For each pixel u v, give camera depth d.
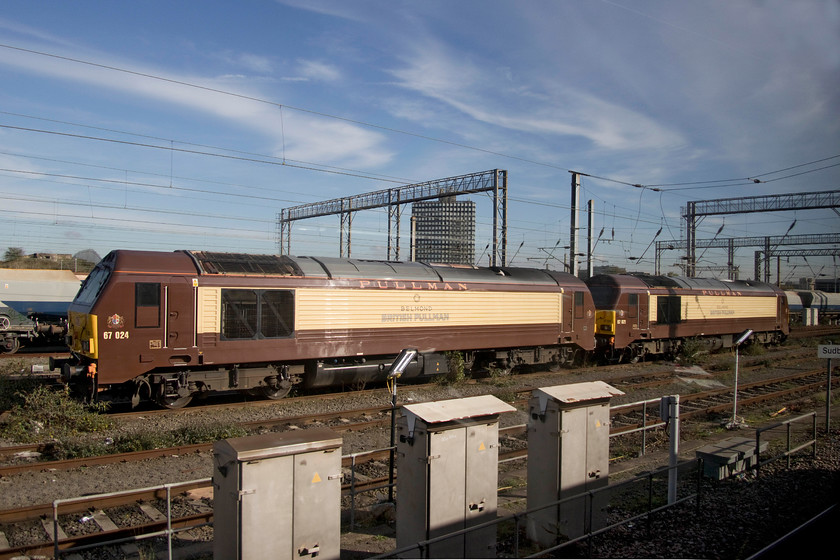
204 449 10.94
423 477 6.48
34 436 11.41
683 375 22.33
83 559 6.91
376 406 15.05
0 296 27.11
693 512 8.52
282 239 45.22
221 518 5.70
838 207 34.00
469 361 19.53
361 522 8.24
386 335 16.91
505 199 26.06
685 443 12.80
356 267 16.78
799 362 27.23
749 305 31.05
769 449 12.27
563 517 7.50
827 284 82.50
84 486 9.04
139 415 13.45
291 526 5.71
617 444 12.70
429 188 30.03
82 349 13.27
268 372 15.24
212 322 14.05
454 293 18.42
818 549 7.14
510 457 11.17
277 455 5.61
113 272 13.06
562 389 7.89
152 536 7.11
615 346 23.88
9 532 7.50
